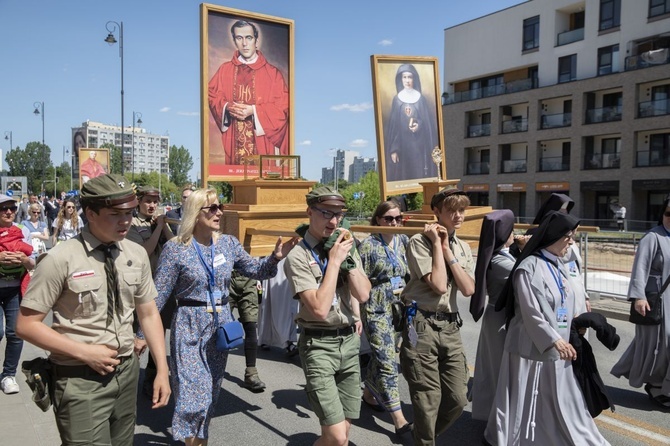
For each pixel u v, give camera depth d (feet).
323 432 11.19
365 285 11.83
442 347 12.87
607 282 38.42
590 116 121.29
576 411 12.74
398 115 27.96
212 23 24.43
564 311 12.80
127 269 9.33
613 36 118.01
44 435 14.28
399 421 15.01
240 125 25.48
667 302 16.87
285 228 21.15
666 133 111.45
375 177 158.20
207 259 12.84
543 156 132.57
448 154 150.51
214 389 12.87
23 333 8.37
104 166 54.54
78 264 8.75
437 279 12.50
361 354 20.70
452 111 148.97
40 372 8.70
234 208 21.65
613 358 22.77
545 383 12.75
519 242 16.25
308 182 21.98
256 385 18.20
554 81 129.70
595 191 125.08
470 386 18.66
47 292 8.52
